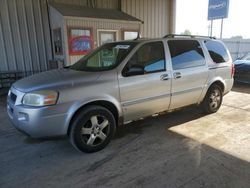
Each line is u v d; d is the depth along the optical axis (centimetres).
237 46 1515
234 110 520
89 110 316
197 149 336
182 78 409
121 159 312
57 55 815
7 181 267
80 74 333
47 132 296
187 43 429
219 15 1017
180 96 415
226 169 283
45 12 841
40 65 868
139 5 1085
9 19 780
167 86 391
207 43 466
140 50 367
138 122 448
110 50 394
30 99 296
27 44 829
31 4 811
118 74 340
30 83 321
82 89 310
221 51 489
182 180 262
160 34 1200
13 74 804
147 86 366
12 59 809
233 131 399
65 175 278
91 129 323
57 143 365
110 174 278
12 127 437
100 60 396
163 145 351
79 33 757
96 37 797
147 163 300
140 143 359
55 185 259
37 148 350
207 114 489
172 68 396
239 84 811
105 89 327
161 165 294
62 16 721
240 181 259
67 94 300
